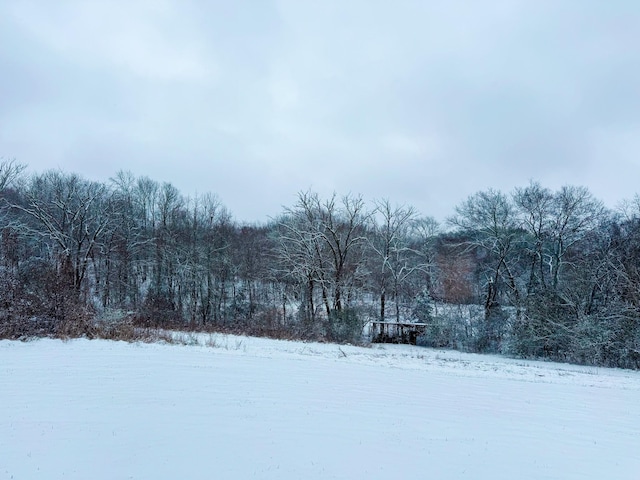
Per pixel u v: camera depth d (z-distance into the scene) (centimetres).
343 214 3947
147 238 4966
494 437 716
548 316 2762
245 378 1064
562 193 3703
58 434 611
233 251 4866
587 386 1378
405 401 939
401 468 555
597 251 3189
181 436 623
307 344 2352
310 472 523
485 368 1806
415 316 3678
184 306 4153
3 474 481
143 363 1185
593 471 585
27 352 1291
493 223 3841
